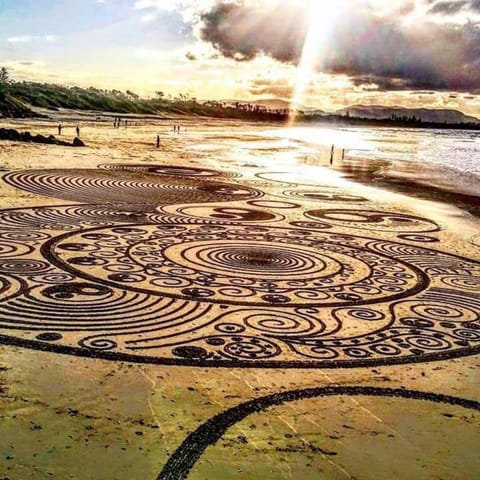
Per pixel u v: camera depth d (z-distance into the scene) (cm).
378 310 849
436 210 1962
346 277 1020
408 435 497
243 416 513
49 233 1206
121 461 431
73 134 4494
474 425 522
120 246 1138
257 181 2458
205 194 1962
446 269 1125
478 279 1061
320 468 439
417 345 720
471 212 1973
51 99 10712
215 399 542
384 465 449
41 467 417
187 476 418
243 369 616
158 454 444
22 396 523
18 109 6731
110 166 2564
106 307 780
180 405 525
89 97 12481
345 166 3625
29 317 722
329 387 585
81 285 868
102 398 529
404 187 2666
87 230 1262
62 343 651
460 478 438
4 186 1767
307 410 532
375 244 1326
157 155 3338
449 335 762
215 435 477
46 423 479
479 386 609
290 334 730
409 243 1361
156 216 1494
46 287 846
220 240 1253
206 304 823
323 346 697
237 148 4478
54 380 560
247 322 763
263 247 1212
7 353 614
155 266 1006
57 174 2127
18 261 975
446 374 636
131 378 576
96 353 630
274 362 640
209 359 636
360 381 605
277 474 428
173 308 796
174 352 648
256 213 1650
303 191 2236
